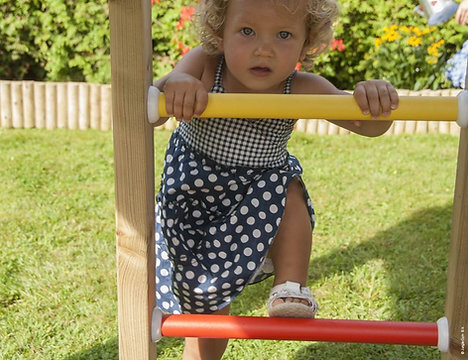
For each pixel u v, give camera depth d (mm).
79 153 5141
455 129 5875
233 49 1654
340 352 2551
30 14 6281
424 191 4410
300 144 5461
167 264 1981
